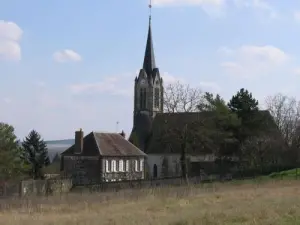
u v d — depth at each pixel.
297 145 81.38
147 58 124.25
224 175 73.25
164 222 20.48
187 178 65.06
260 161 80.19
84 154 76.00
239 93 84.31
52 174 90.00
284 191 39.03
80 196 42.94
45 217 24.84
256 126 81.94
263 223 19.73
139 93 121.31
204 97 76.75
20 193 50.53
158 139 76.69
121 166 79.31
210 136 76.38
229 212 23.16
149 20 126.19
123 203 33.53
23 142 106.12
